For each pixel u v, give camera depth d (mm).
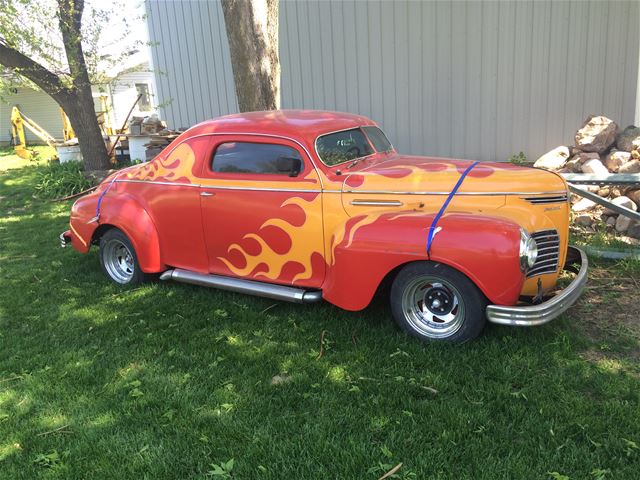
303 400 3473
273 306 4973
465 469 2770
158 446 3088
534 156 9461
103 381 3867
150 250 5375
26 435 3281
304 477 2787
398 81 9922
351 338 4270
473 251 3605
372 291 4023
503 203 4039
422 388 3484
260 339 4359
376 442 3020
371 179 4273
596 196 5656
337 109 10523
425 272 3865
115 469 2936
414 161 4812
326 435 3107
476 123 9625
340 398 3467
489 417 3182
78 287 5852
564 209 4227
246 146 4746
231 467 2852
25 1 9219
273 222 4598
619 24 8492
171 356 4172
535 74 9078
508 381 3518
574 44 8766
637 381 3475
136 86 24562
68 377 3938
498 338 4047
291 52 10555
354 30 9969
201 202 4969
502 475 2707
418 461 2834
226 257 4984
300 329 4469
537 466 2752
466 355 3830
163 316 4934
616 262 5527
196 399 3555
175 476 2861
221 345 4305
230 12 6738
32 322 5004
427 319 4078
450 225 3760
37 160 17219
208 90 12008
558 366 3682
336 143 4660
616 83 8781
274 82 7277
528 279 3898
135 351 4281
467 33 9234
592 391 3414
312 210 4406
